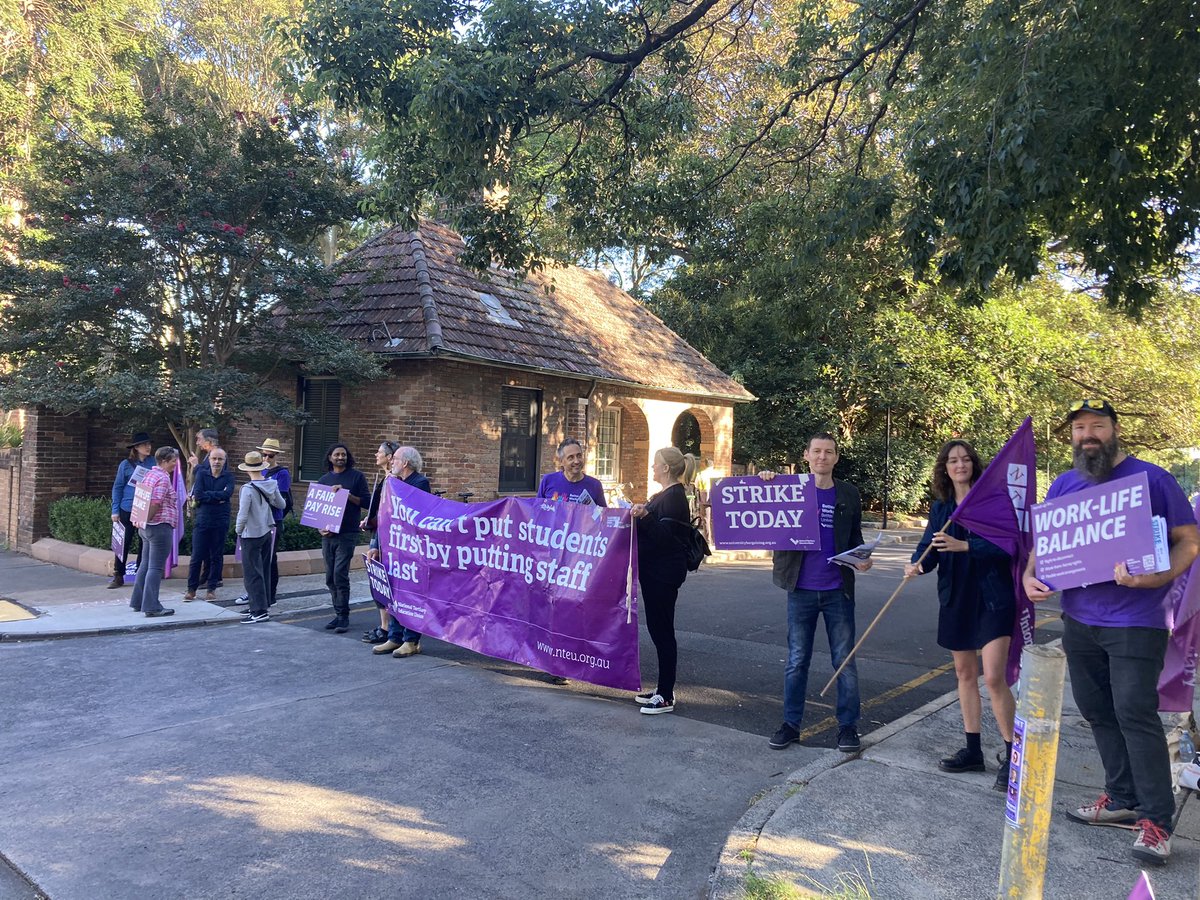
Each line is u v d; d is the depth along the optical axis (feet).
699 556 19.97
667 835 13.73
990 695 15.14
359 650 25.35
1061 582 12.87
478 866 12.54
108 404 34.45
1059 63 23.86
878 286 71.56
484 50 29.01
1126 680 12.36
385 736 17.88
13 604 30.40
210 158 35.63
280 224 38.52
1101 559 12.28
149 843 12.98
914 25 31.73
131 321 37.37
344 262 42.83
